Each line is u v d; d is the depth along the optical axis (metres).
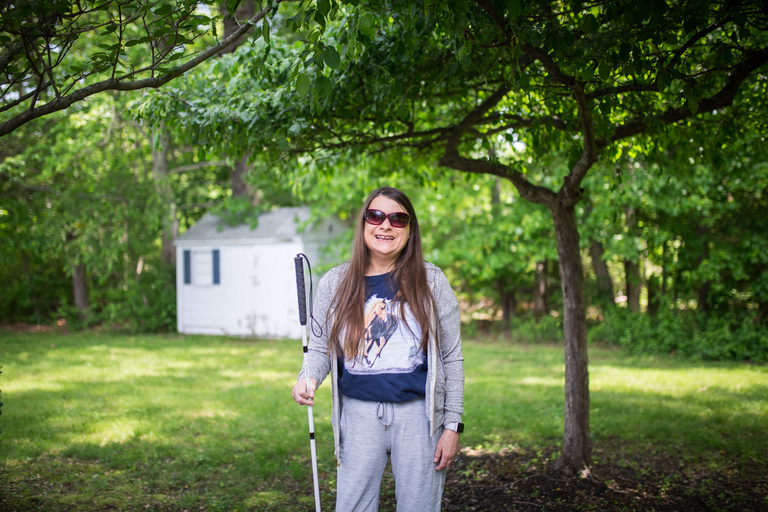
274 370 8.43
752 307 9.93
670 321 9.84
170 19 2.40
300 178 5.23
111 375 7.89
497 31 2.65
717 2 2.38
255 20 2.36
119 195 12.56
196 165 14.59
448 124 4.71
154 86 2.51
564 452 4.03
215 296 13.45
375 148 4.58
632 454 4.46
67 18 2.31
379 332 2.15
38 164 12.41
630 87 2.99
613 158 4.27
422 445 2.13
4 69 2.45
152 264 16.47
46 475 3.99
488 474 4.02
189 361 9.25
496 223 11.25
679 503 3.50
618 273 13.80
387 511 3.45
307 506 3.52
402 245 2.23
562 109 3.91
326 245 13.45
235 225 13.70
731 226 9.54
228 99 3.59
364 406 2.16
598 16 2.62
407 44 3.12
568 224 3.98
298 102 3.30
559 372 8.15
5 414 5.60
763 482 3.84
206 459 4.33
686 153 4.24
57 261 15.32
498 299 12.96
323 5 2.07
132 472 4.10
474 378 7.67
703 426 5.16
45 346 10.92
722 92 3.21
